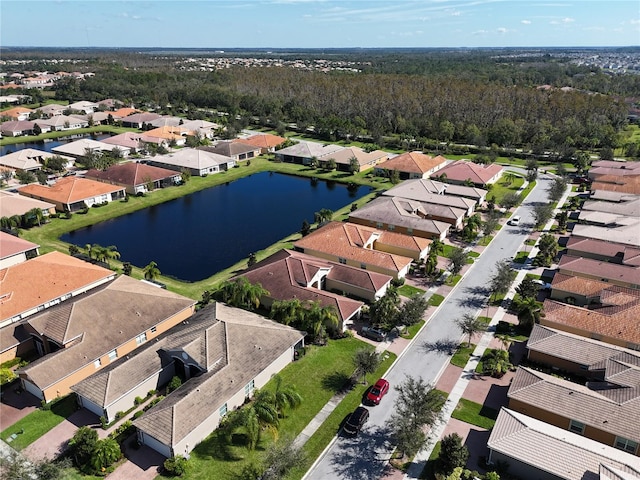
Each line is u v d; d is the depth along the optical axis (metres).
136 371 42.50
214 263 70.81
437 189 95.81
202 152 124.81
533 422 37.16
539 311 53.56
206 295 57.94
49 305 55.41
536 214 86.88
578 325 51.12
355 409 41.72
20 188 96.94
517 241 79.19
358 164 119.62
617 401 38.09
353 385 44.69
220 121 180.00
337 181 115.50
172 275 66.69
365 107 175.12
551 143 136.62
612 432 36.12
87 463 35.44
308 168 125.75
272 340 46.50
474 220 79.38
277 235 81.88
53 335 46.53
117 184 103.00
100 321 48.38
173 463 34.78
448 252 74.44
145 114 177.00
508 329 53.53
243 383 41.38
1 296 52.94
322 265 60.97
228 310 51.09
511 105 162.12
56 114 177.12
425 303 53.44
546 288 63.53
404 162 117.31
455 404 42.31
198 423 37.06
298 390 43.78
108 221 88.50
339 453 37.12
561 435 35.81
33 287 55.53
